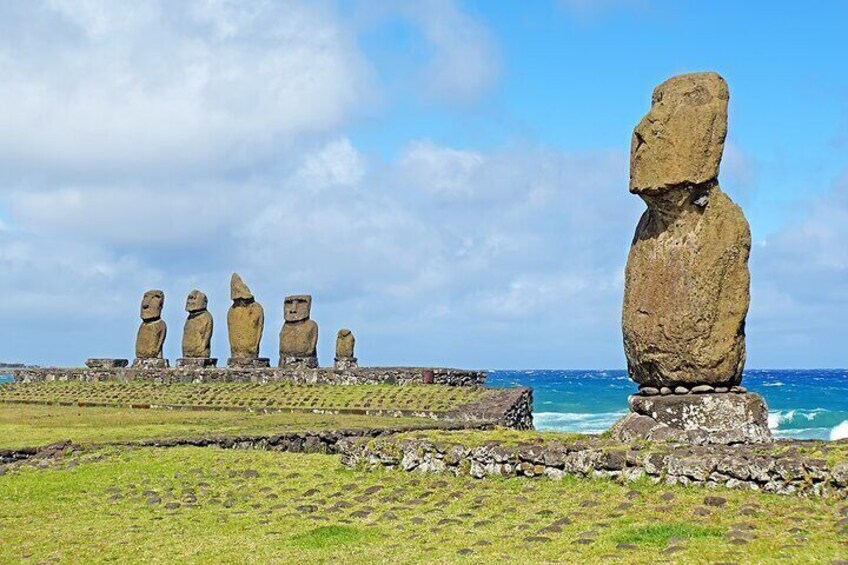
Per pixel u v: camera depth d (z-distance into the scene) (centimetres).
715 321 1652
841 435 5972
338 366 5166
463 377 4484
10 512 1645
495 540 1262
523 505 1462
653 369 1714
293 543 1323
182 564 1231
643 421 1681
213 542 1351
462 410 3609
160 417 3459
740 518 1252
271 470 1923
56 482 1883
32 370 5181
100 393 4494
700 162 1636
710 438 1595
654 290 1702
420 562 1163
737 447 1512
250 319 5122
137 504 1688
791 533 1160
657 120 1664
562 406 8900
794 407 8600
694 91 1659
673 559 1080
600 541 1200
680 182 1639
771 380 16450
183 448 2239
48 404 4381
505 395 3888
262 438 2622
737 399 1645
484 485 1623
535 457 1622
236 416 3534
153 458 2069
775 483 1355
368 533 1357
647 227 1748
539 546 1208
